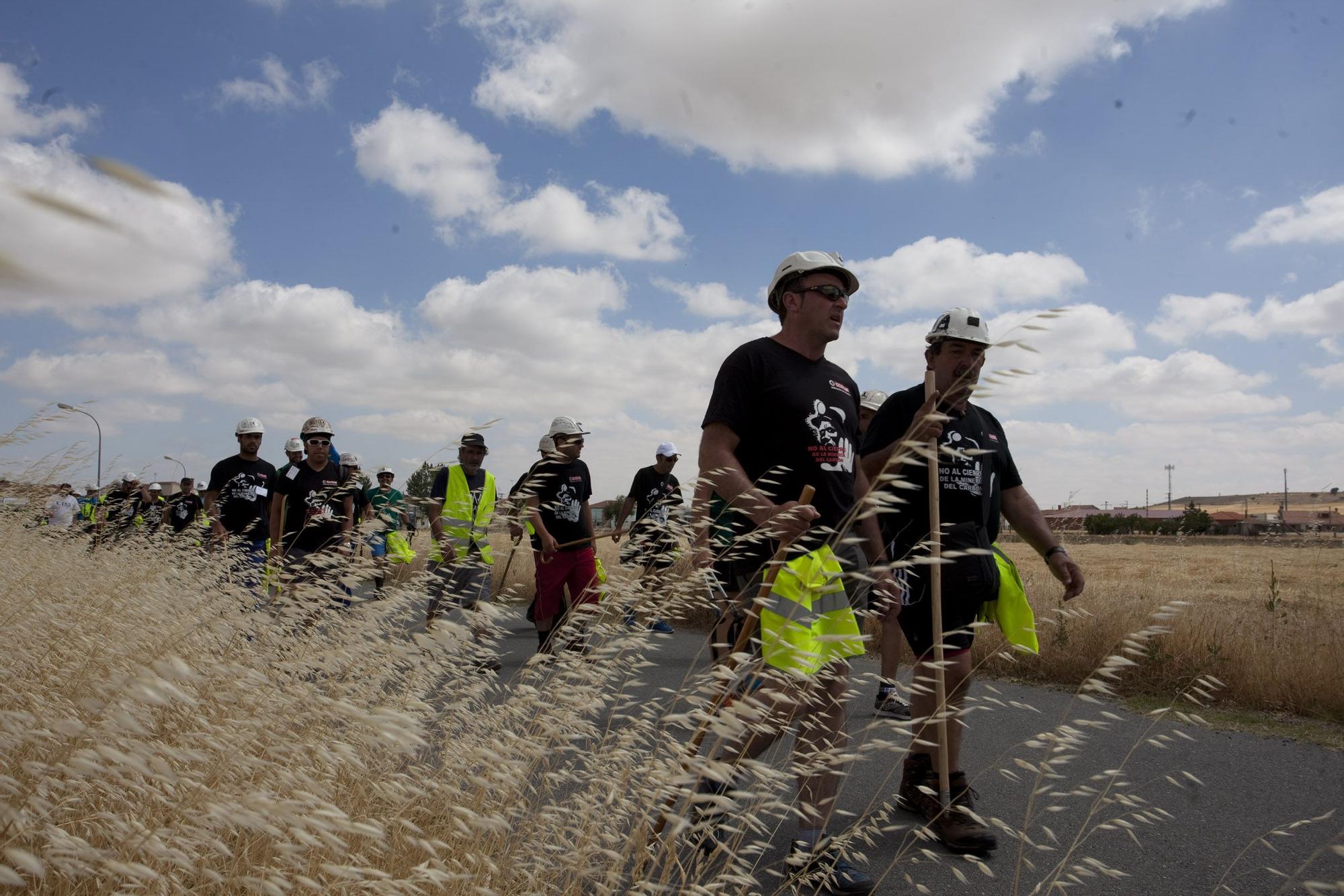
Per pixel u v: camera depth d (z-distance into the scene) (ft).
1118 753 16.30
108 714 4.30
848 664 10.35
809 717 9.72
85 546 21.24
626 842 7.64
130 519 25.45
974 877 10.58
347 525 18.94
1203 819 12.77
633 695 9.73
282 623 11.43
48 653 8.41
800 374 11.15
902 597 12.47
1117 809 13.20
